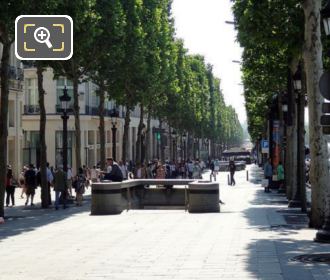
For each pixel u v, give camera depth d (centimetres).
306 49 1792
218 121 14562
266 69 3084
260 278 1071
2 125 2373
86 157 6425
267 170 4388
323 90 1338
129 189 2741
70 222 2184
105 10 3381
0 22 2275
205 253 1372
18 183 5256
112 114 4397
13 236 1784
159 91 5147
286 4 1928
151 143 9631
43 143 3019
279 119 4178
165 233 1773
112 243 1579
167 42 5194
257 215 2339
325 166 1831
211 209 2519
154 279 1082
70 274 1155
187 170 6147
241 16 1986
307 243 1512
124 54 3731
